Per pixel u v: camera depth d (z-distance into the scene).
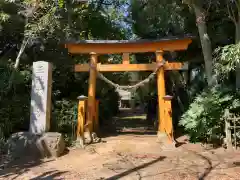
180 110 9.86
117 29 12.88
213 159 5.95
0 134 6.94
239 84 7.25
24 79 8.27
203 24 7.52
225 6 7.71
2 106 7.64
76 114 8.62
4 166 5.79
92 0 11.30
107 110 13.30
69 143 7.56
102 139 8.35
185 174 4.95
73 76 10.38
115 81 12.76
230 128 6.83
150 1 9.02
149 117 14.24
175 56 10.16
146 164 5.73
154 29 10.95
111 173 5.16
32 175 5.14
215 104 7.06
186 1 7.44
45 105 7.02
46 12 8.41
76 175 5.10
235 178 4.64
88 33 11.20
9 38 9.41
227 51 6.39
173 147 7.15
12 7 8.33
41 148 6.51
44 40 9.07
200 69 9.33
